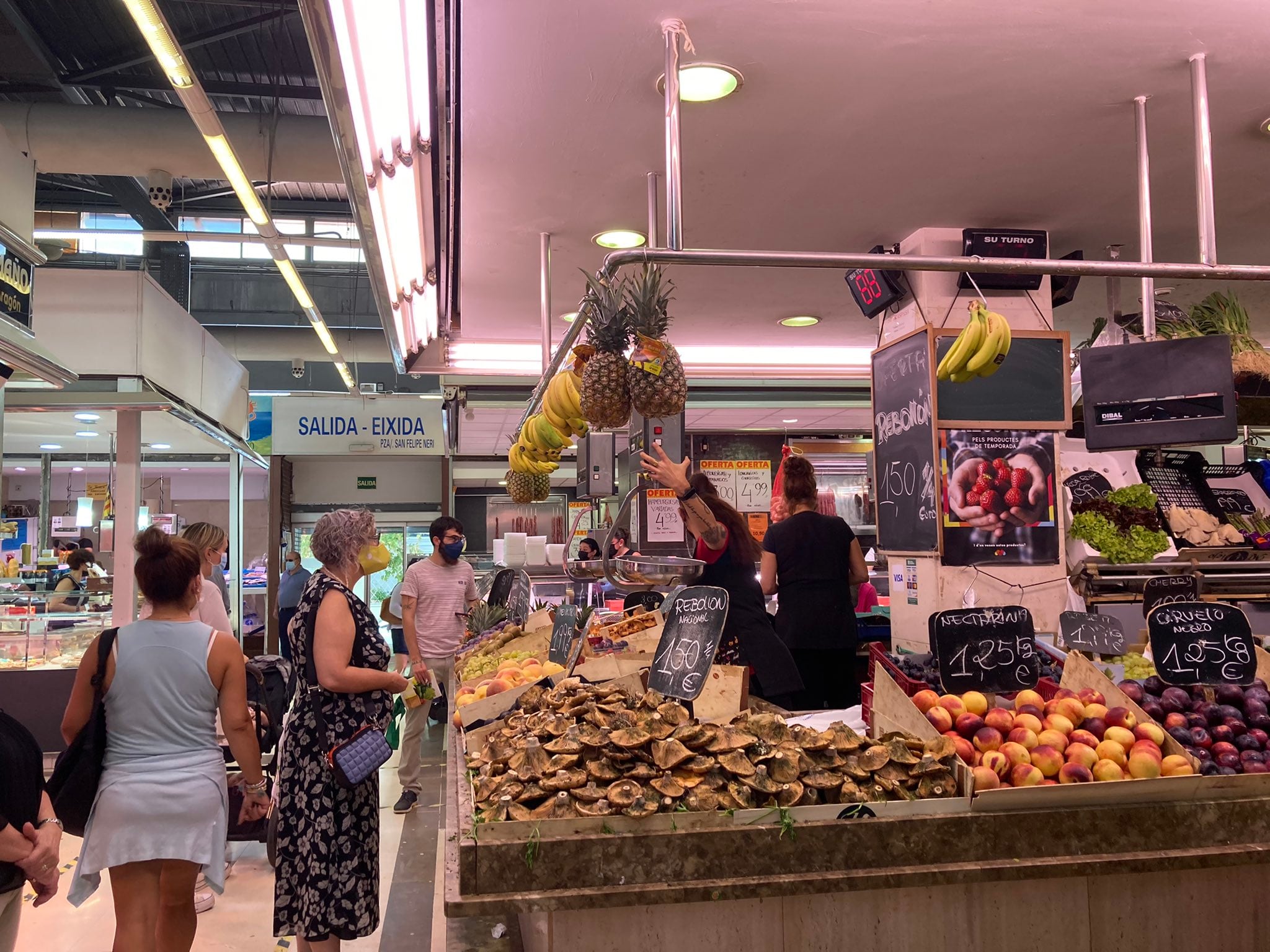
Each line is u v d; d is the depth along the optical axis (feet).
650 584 9.58
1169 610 8.77
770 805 6.26
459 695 10.96
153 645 9.20
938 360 13.82
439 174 11.55
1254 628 13.55
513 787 6.49
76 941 11.80
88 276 23.04
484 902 5.77
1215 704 8.46
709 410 31.07
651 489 10.67
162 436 28.73
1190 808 6.70
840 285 16.78
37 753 7.63
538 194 12.73
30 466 34.27
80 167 24.44
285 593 29.50
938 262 8.92
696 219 13.76
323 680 9.55
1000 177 12.37
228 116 24.25
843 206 13.32
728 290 17.10
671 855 6.04
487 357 21.47
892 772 6.64
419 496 39.60
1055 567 13.97
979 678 8.12
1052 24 8.71
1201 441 11.05
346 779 9.18
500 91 9.86
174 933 9.60
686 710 7.14
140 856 8.79
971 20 8.66
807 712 9.91
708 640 7.89
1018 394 14.06
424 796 18.25
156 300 24.31
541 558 24.18
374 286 14.62
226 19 25.80
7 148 16.78
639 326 9.40
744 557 11.52
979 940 6.55
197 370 28.30
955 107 10.39
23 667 21.31
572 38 8.87
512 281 16.71
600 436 16.79
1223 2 8.39
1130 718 7.68
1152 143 11.30
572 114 10.42
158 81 28.50
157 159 24.13
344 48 7.86
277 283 52.19
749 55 9.24
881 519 15.35
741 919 6.23
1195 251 15.55
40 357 16.90
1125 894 6.81
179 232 26.99
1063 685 8.91
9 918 7.27
